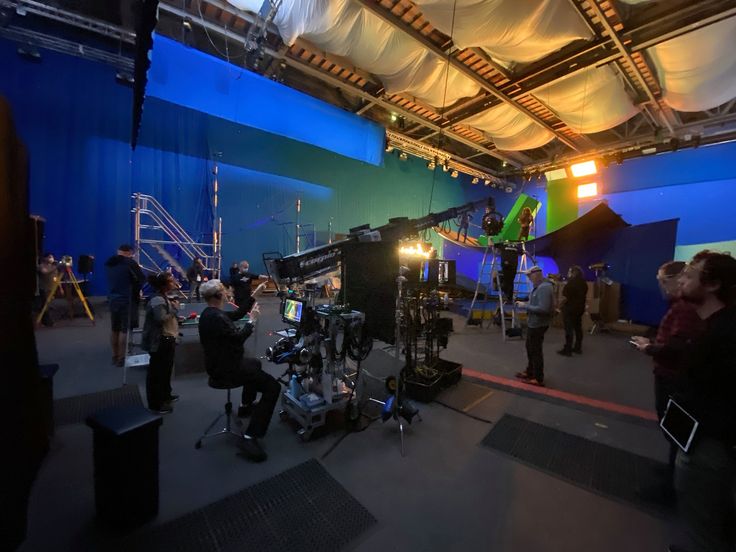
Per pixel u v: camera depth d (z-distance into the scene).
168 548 1.84
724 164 10.05
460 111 9.69
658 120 9.84
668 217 11.05
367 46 6.29
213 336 2.72
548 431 3.15
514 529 2.02
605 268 8.95
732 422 1.34
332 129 8.31
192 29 7.55
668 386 2.16
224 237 11.23
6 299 1.53
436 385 3.93
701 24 5.36
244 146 11.62
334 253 3.25
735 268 1.42
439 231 10.02
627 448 2.91
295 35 6.04
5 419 1.46
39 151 8.39
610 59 6.52
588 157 12.27
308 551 1.84
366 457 2.72
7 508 1.45
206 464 2.56
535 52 6.01
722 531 1.36
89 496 2.19
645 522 2.09
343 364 3.36
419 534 1.97
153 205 9.91
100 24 7.77
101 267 9.12
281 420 3.28
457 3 4.68
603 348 6.47
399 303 3.14
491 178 15.38
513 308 7.58
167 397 3.42
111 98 9.24
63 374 4.15
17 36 7.88
